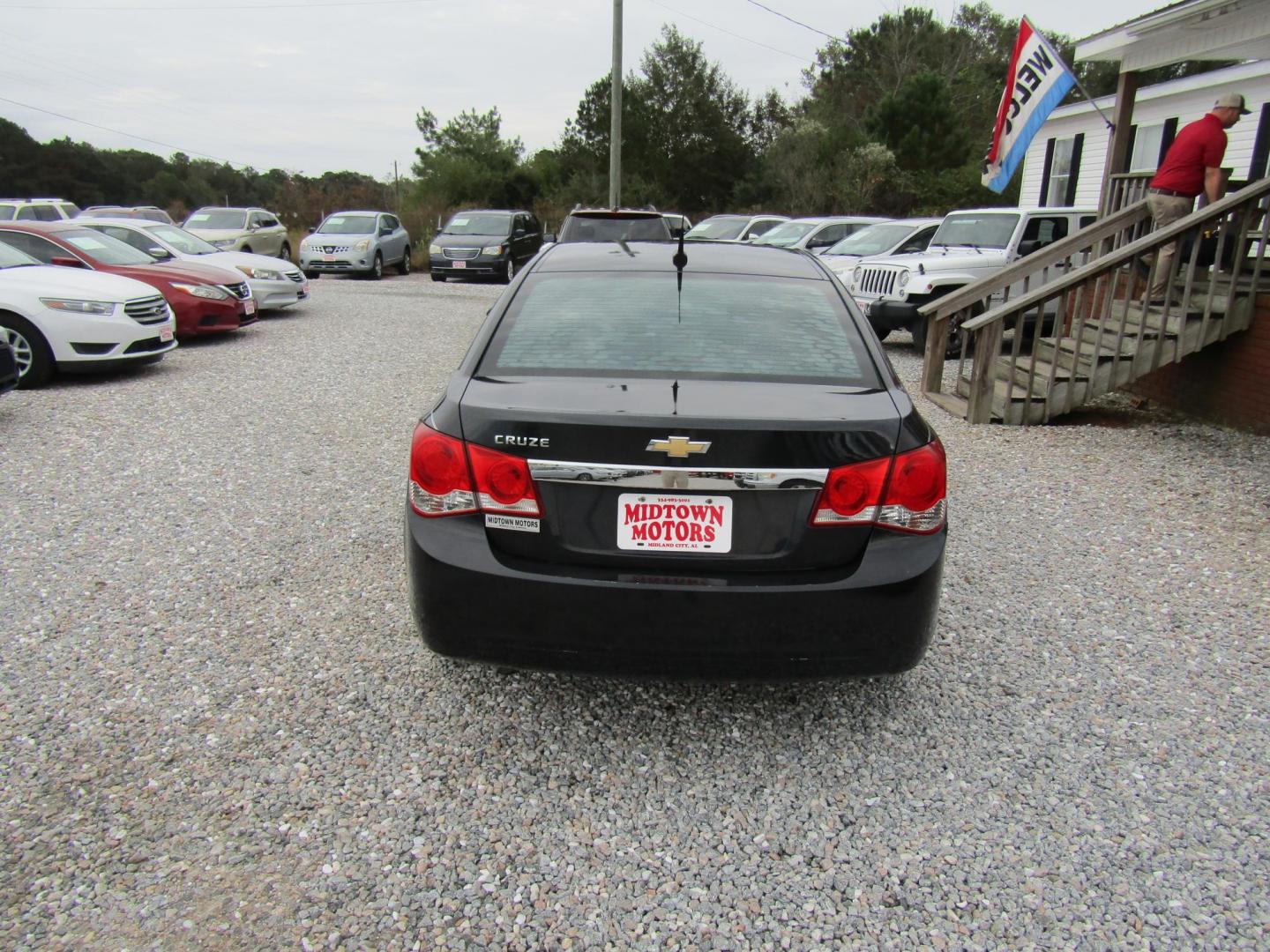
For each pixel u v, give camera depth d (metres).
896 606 2.68
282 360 10.05
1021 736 3.11
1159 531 5.10
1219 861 2.52
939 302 8.75
